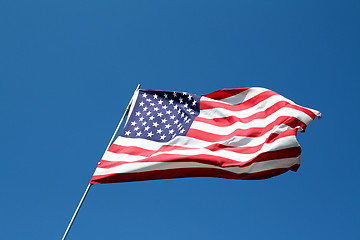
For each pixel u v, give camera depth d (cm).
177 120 1703
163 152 1591
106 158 1566
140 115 1716
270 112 1680
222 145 1612
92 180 1520
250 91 1756
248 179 1579
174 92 1772
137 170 1535
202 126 1681
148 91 1781
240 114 1716
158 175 1547
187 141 1638
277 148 1568
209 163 1562
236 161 1570
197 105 1742
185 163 1557
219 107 1734
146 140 1631
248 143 1627
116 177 1526
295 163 1586
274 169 1579
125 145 1612
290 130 1590
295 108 1636
